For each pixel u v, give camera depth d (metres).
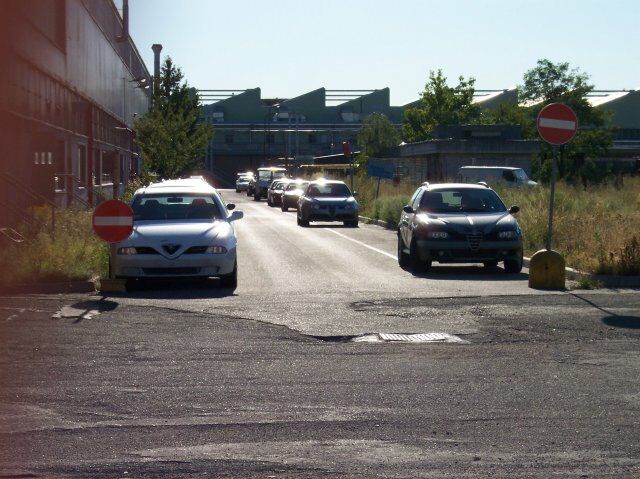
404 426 7.95
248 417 8.25
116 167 34.16
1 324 13.23
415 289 17.83
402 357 11.06
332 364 10.62
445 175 63.56
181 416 8.28
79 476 6.60
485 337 12.39
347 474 6.64
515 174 55.56
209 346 11.69
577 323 13.47
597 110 75.00
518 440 7.51
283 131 151.00
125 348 11.52
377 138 115.31
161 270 17.73
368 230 38.81
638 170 66.38
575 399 8.95
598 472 6.67
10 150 28.86
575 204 31.98
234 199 87.69
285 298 16.33
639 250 19.42
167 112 74.31
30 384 9.52
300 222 42.47
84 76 45.28
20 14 29.56
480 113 90.81
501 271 22.06
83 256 19.52
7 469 6.75
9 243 21.97
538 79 75.50
